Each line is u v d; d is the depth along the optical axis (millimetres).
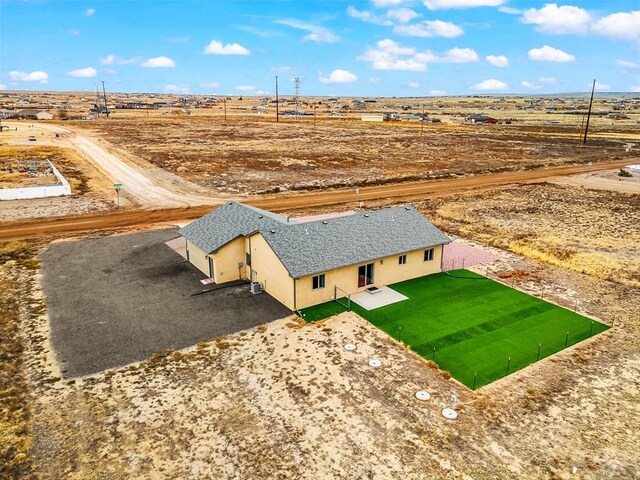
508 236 39281
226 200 51281
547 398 17516
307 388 17938
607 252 35219
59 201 49438
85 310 24453
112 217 43875
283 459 14344
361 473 13805
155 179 61469
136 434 15414
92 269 30422
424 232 29812
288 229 26547
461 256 33969
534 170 76438
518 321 23766
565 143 111938
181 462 14219
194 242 29312
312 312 24422
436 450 14781
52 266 30938
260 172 67750
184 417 16266
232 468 13984
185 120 161625
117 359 19875
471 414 16547
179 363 19625
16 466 14000
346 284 26297
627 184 64500
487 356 20453
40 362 19609
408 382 18391
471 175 70688
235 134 117375
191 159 76438
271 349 20750
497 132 139375
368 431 15594
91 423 15922
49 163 68875
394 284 28375
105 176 62656
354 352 20562
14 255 33031
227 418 16219
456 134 130375
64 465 14070
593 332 22703
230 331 22359
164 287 27578
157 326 22781
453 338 21984
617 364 19906
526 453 14719
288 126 144750
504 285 28531
